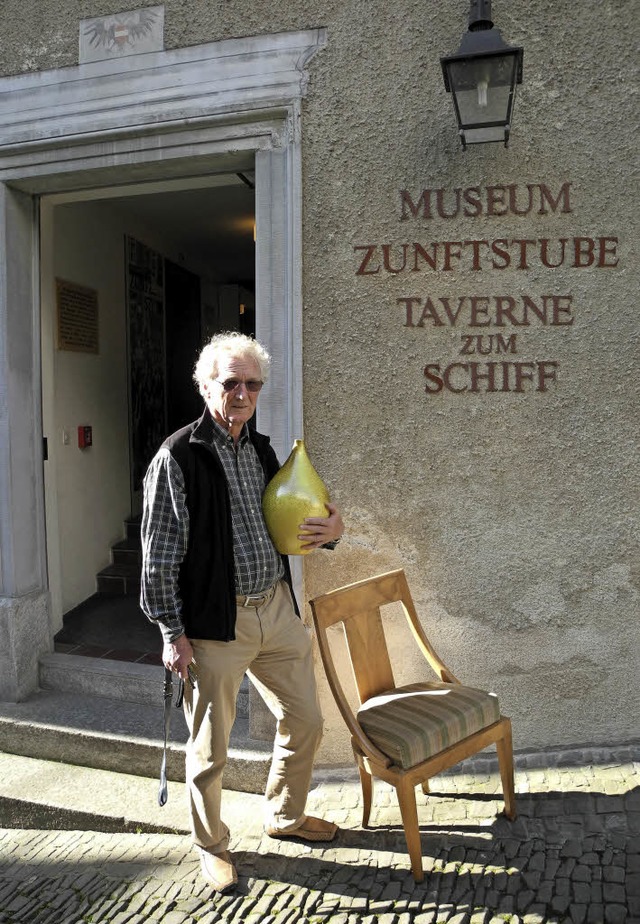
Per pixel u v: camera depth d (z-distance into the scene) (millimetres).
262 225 3162
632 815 2656
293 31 3072
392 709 2602
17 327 3674
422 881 2426
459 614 3125
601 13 2889
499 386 3020
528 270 2982
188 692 2494
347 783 3076
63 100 3375
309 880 2500
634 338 2955
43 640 3898
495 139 2818
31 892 2637
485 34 2605
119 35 3285
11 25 3445
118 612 4730
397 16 2982
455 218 2998
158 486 2322
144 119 3248
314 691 2576
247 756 3088
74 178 3520
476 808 2789
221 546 2357
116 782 3213
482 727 2576
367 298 3074
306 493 2473
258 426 3199
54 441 4453
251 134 3154
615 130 2914
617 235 2941
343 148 3053
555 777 2926
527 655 3107
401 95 2996
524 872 2428
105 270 5434
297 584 3166
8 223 3592
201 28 3176
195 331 7625
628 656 3068
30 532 3807
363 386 3102
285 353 3168
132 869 2699
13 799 3096
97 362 5266
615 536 3023
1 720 3463
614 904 2260
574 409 2998
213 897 2475
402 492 3111
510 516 3061
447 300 3025
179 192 5340
